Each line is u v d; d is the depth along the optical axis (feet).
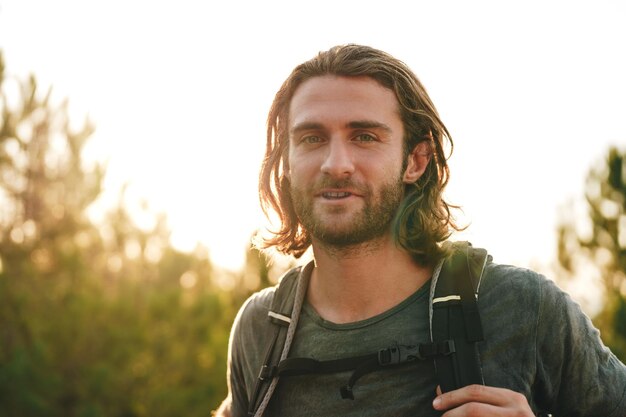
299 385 5.87
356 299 5.92
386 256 5.87
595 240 39.47
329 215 5.61
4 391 30.48
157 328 33.76
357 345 5.75
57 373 32.78
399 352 5.55
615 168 39.70
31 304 34.58
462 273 5.73
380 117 5.72
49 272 38.19
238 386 6.76
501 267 5.85
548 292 5.63
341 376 5.71
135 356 33.01
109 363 32.63
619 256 38.86
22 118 42.01
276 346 6.16
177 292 34.37
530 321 5.53
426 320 5.69
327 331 5.92
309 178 5.70
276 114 6.52
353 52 5.93
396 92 5.88
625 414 5.70
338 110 5.66
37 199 41.93
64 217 41.75
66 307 34.30
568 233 40.14
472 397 5.15
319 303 6.15
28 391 30.68
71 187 41.73
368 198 5.62
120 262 40.96
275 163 6.61
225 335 33.53
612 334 32.58
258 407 6.01
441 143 6.19
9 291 34.35
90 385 31.65
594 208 39.88
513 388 5.41
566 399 5.69
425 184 6.12
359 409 5.58
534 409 5.59
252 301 6.76
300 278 6.29
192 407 32.01
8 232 41.22
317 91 5.79
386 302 5.87
